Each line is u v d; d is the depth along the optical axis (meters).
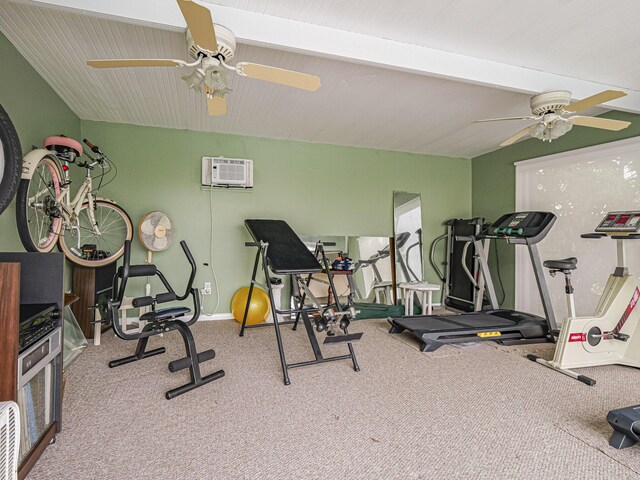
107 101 3.26
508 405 2.13
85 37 2.22
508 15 1.98
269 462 1.58
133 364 2.71
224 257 4.25
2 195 1.76
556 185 4.04
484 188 5.12
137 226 3.93
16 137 1.83
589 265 3.68
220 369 2.65
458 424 1.91
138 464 1.55
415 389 2.34
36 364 1.50
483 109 3.41
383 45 2.21
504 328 3.36
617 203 3.41
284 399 2.18
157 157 3.99
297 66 2.59
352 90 2.98
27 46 2.31
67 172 3.08
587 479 1.48
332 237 4.69
